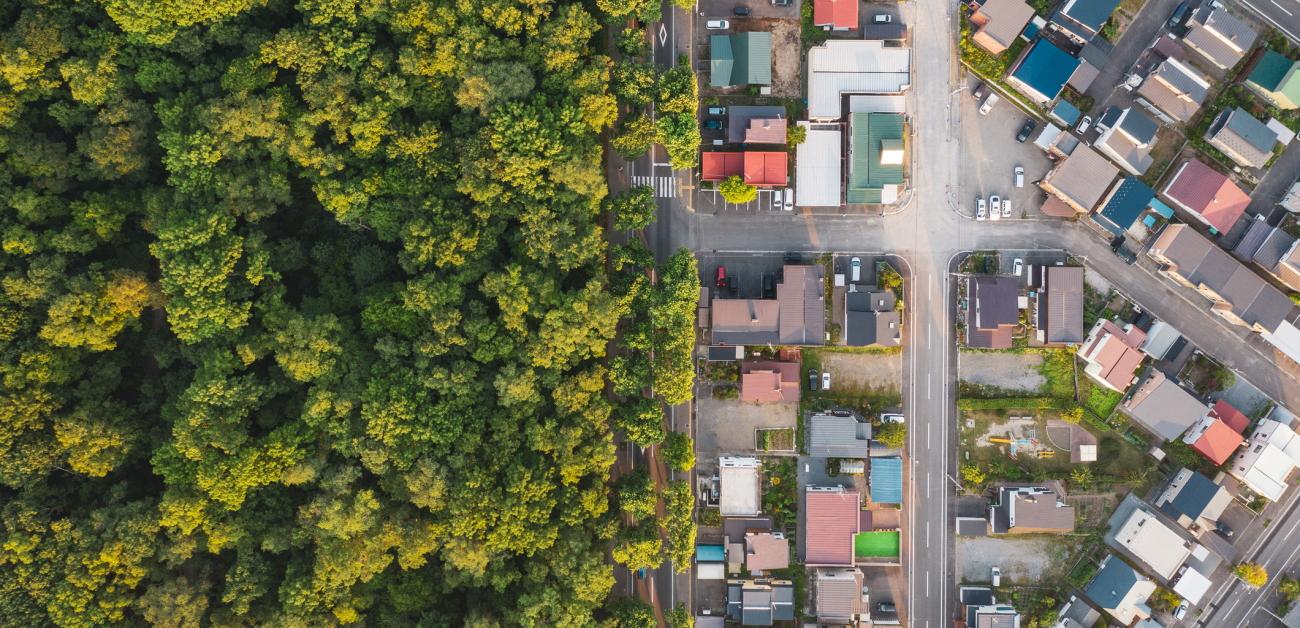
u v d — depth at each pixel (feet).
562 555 228.63
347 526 223.30
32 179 224.53
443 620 237.86
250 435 240.53
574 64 228.43
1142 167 247.70
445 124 240.73
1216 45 243.60
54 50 217.97
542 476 229.86
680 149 239.30
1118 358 248.73
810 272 253.24
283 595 229.66
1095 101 253.65
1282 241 245.45
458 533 222.69
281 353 226.58
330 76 223.71
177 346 241.76
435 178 232.73
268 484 239.30
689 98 235.20
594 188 226.38
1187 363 256.11
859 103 254.06
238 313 227.81
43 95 225.97
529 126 220.23
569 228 226.79
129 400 248.11
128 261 240.12
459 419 229.66
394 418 224.74
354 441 226.17
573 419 233.76
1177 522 254.88
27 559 222.07
